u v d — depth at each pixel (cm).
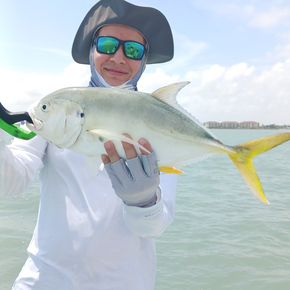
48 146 84
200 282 171
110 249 76
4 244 201
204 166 675
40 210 82
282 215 285
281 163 781
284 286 166
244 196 364
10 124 65
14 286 81
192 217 277
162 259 195
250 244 216
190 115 72
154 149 69
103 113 65
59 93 66
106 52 91
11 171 74
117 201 79
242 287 167
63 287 75
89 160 68
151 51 107
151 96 69
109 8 93
